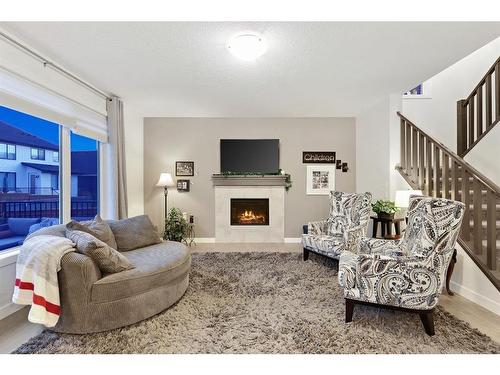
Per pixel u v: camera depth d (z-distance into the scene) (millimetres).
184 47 2533
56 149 3100
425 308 2002
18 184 2689
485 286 2475
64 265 1936
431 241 2027
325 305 2461
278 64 2900
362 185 4938
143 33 2295
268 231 5211
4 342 1933
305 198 5250
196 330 2047
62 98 2982
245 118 5223
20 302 1824
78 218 3596
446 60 2805
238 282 3014
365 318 2230
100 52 2625
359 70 3059
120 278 2072
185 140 5203
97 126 3684
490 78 3492
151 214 5195
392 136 3967
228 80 3352
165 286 2352
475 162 3707
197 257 4020
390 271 2072
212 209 5223
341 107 4590
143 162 5176
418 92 4961
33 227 2832
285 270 3418
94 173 3912
